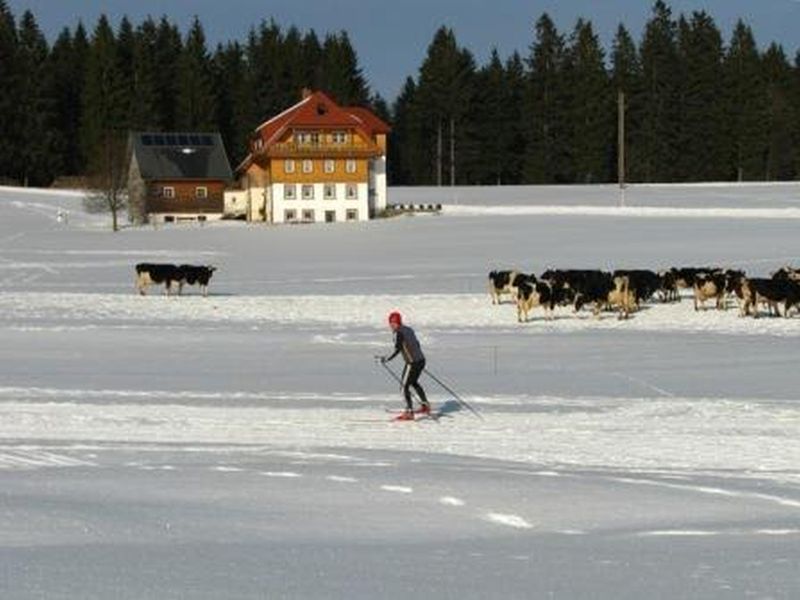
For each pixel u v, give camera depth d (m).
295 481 22.66
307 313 60.16
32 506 20.23
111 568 16.17
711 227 115.50
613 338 49.88
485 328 53.84
